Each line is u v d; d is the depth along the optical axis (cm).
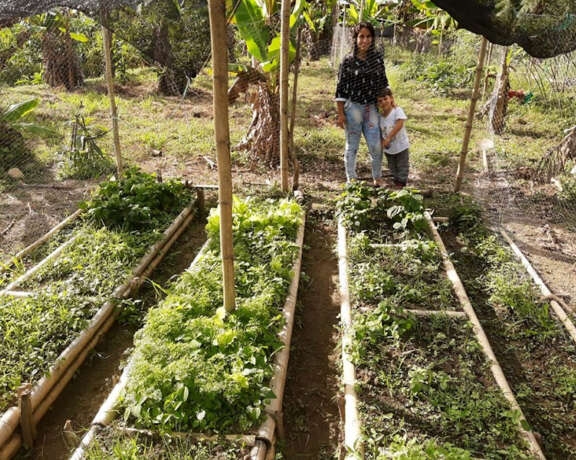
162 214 612
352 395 349
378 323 405
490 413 335
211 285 441
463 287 485
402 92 1301
